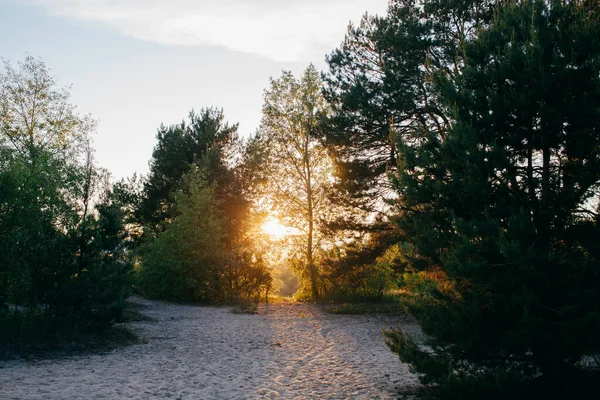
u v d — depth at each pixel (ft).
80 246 39.11
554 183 22.50
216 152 109.40
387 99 65.67
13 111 51.21
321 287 94.27
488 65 24.09
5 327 35.78
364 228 74.28
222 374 30.58
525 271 20.17
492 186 22.50
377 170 71.92
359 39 75.72
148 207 117.19
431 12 64.80
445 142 23.00
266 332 51.16
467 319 20.59
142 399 23.67
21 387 24.47
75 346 36.22
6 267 34.06
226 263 90.38
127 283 42.32
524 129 22.76
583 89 21.42
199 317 64.18
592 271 20.21
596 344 18.29
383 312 71.05
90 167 42.91
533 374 20.54
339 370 31.99
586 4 25.34
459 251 20.66
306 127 96.12
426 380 21.80
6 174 34.83
